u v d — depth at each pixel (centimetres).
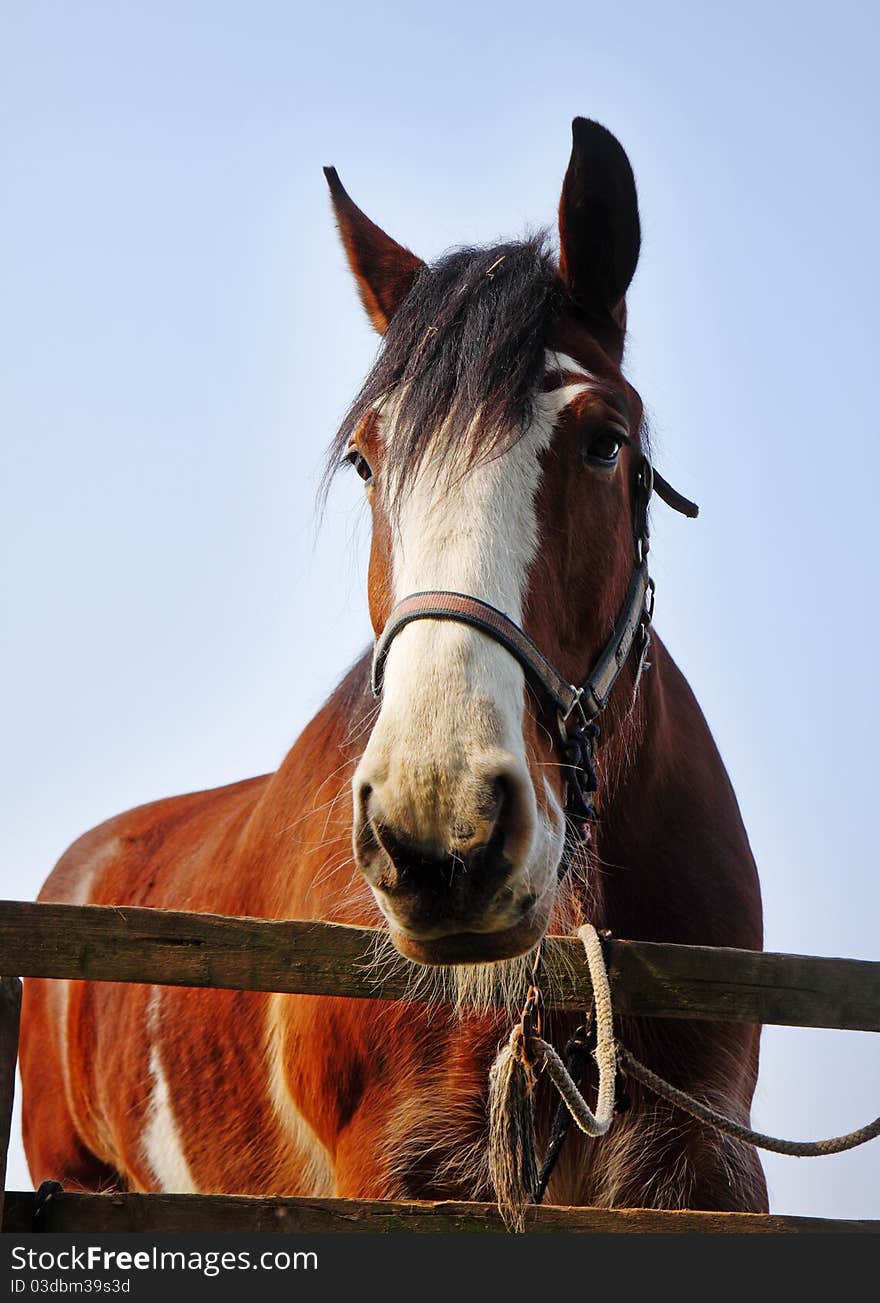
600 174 412
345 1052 425
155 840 674
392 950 351
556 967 371
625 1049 375
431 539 343
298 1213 326
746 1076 441
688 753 475
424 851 305
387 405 385
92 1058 625
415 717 313
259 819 535
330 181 470
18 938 327
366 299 469
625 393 401
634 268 419
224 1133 502
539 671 342
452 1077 405
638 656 422
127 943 334
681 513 473
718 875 459
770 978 377
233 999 503
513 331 370
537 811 322
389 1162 406
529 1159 349
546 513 358
